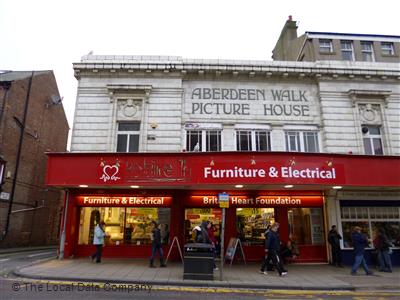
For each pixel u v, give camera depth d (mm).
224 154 12219
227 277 10344
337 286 9250
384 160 12719
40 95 22969
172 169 12320
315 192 14570
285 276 10734
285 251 13602
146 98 14930
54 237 24641
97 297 7250
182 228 14180
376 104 15680
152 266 11938
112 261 13219
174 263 12992
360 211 14406
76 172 12523
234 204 14297
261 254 14172
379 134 15461
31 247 20469
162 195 14352
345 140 14953
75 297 7164
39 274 9773
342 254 13836
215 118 14977
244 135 15016
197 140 14852
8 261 13062
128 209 14625
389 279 10430
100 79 15141
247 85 15539
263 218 14586
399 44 18203
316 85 15805
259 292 8648
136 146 14672
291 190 14500
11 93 19344
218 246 14250
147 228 14461
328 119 15172
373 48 18031
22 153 20484
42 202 22906
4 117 18641
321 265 13602
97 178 12414
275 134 14984
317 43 17828
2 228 18266
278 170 11945
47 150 24031
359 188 13820
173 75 15250
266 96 15438
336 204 14250
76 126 14578
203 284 9211
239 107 15180
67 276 9539
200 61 15539
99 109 14805
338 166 12320
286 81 15711
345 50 18016
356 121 15211
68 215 14047
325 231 14391
